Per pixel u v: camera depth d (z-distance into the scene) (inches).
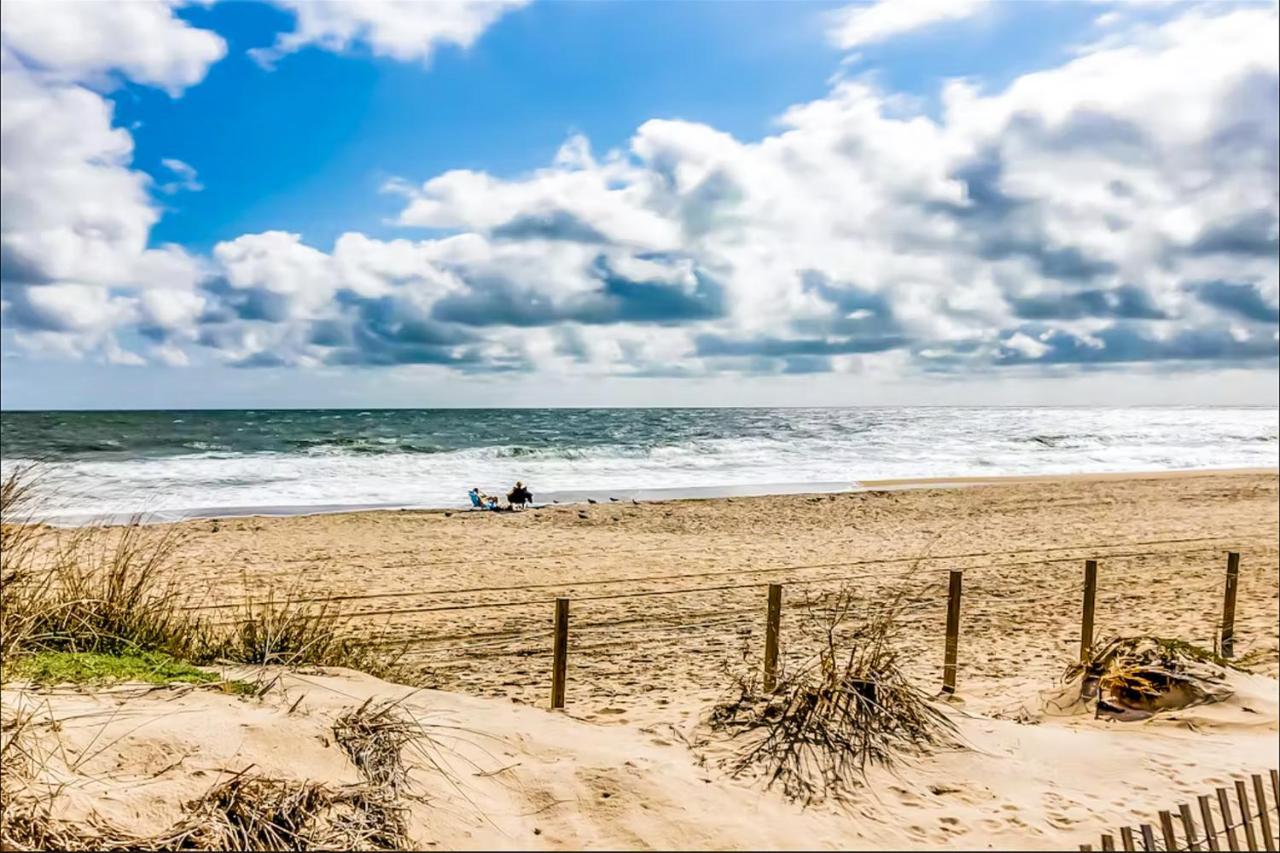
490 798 163.9
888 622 269.9
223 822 134.0
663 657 322.7
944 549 605.3
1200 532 699.4
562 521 724.7
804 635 362.3
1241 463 1635.1
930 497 922.1
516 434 2095.2
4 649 181.0
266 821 137.6
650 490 1020.5
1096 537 669.3
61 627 203.3
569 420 3176.7
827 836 161.8
